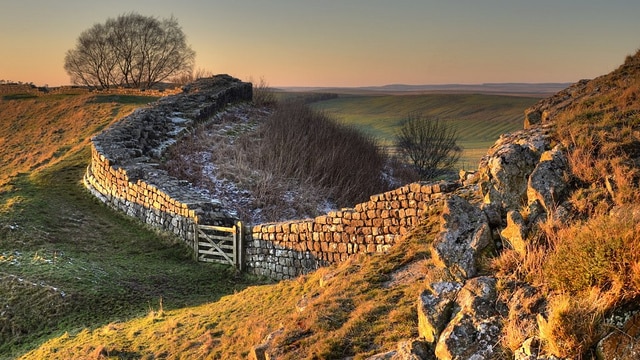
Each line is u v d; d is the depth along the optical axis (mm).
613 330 4695
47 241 17672
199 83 44125
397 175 37781
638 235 5047
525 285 5781
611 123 8719
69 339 11625
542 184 7254
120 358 9977
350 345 6805
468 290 6039
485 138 91000
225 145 30547
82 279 14594
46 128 43344
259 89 48719
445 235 7039
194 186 24703
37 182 25125
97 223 20562
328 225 16047
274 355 7184
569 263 5383
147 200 20641
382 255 9664
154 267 17047
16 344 11984
